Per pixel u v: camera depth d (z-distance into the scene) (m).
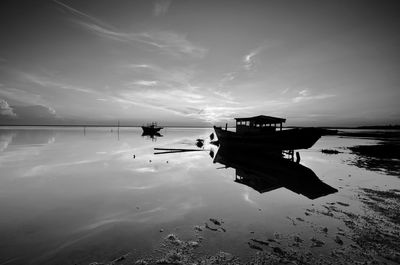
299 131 18.64
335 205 8.25
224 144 32.16
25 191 10.20
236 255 4.96
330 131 17.59
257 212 7.62
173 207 8.16
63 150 27.33
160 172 14.82
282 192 10.20
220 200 9.02
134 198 9.22
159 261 4.79
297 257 4.85
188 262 4.74
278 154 26.39
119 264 4.70
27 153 24.03
